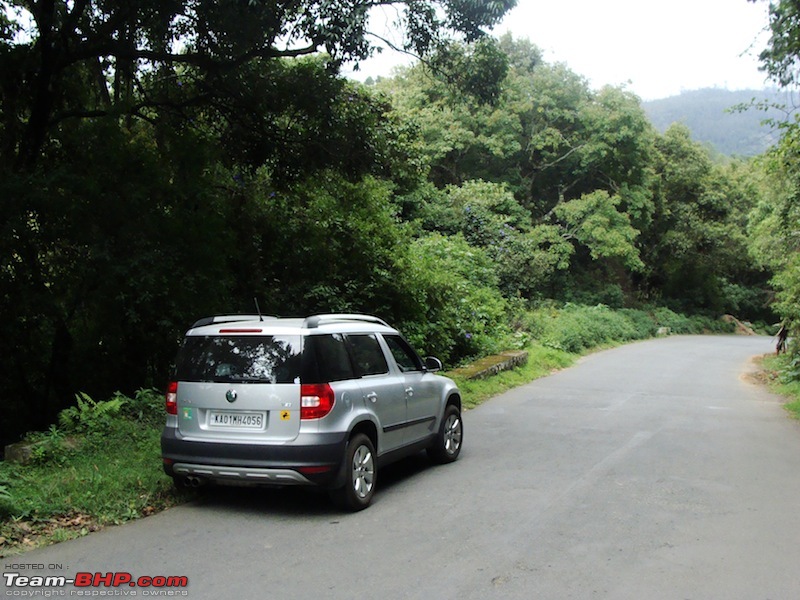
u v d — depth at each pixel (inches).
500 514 247.6
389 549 209.8
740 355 1088.2
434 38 448.8
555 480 299.3
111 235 397.1
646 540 219.5
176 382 254.7
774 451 369.4
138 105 466.9
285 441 236.8
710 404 555.2
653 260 1883.6
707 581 185.6
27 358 434.6
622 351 1115.9
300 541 217.0
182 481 256.8
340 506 248.8
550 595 175.2
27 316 400.8
